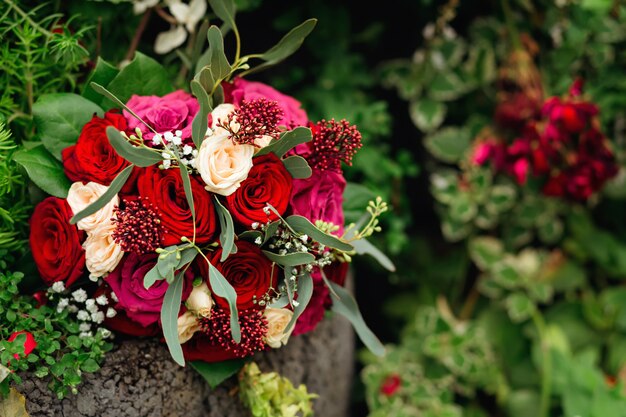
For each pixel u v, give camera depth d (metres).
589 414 1.29
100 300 1.01
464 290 1.49
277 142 0.99
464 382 1.39
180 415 1.05
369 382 1.36
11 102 1.09
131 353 1.03
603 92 1.36
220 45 0.98
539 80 1.33
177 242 0.98
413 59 1.45
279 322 1.03
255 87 1.08
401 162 1.38
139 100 1.04
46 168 1.02
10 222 1.06
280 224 1.01
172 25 1.17
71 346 1.01
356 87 1.41
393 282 1.45
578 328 1.44
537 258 1.44
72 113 1.04
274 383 1.07
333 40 1.38
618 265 1.42
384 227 1.37
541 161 1.29
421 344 1.39
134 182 1.00
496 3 1.38
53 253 1.01
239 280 1.01
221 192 0.98
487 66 1.40
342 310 1.08
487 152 1.34
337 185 1.06
